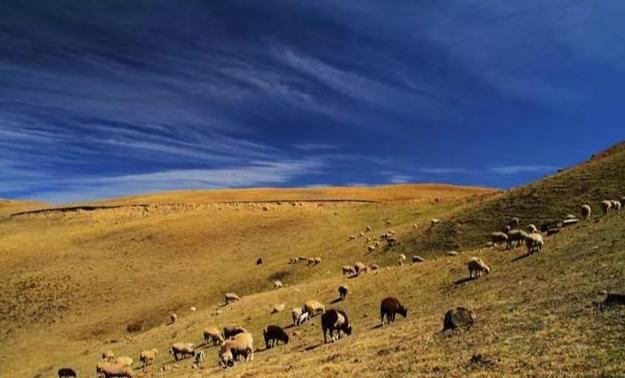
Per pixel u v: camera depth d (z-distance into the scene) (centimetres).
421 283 4166
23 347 6594
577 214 5900
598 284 2378
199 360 3816
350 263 7044
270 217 11306
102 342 6500
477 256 4428
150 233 10831
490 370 1734
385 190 16212
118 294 8119
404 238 7156
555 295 2445
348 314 4000
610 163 6844
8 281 8662
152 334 5541
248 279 7556
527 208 6531
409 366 1981
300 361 2638
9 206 18612
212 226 10969
